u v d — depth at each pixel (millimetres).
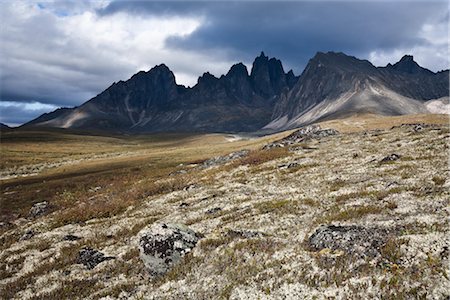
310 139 81188
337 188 35125
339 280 16297
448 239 17484
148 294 19375
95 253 27625
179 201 42875
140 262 24609
